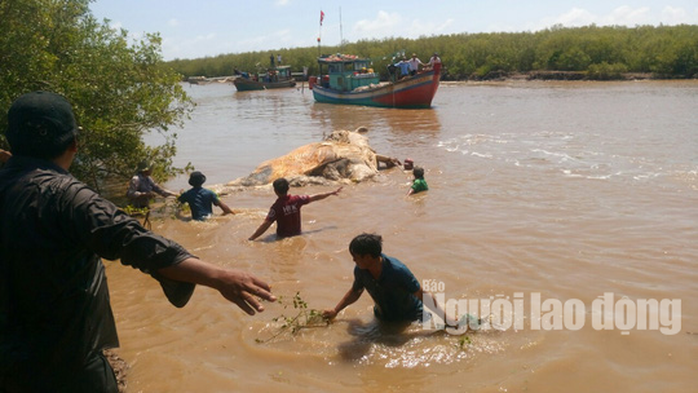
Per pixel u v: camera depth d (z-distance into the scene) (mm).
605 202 9258
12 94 8773
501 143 16469
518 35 59000
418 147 16484
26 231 2211
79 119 9359
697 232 7438
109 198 11594
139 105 11016
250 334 4934
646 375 4047
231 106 36312
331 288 5969
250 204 10438
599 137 16797
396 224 8328
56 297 2297
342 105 34812
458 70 54000
